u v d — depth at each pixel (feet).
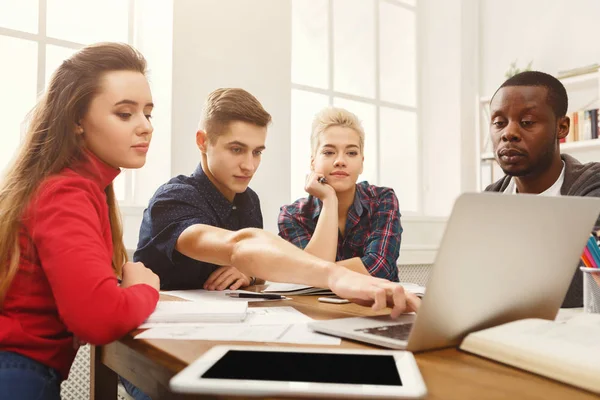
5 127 5.57
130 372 1.79
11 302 2.29
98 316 1.91
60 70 2.70
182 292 3.34
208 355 1.35
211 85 6.47
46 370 2.30
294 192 8.89
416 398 1.07
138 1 6.36
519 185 4.92
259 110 4.08
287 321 2.13
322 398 1.09
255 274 2.75
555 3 9.45
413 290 3.26
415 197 10.60
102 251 2.13
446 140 10.32
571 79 8.71
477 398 1.14
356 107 9.75
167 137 6.12
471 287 1.54
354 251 5.13
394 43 10.38
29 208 2.28
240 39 6.75
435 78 10.53
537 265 1.69
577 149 9.01
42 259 2.10
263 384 1.12
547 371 1.30
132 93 2.65
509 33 10.15
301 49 8.98
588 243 2.37
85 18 6.10
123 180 6.27
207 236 3.20
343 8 9.55
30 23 5.74
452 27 10.27
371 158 9.97
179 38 6.15
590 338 1.42
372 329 1.78
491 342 1.49
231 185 4.12
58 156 2.56
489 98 9.89
